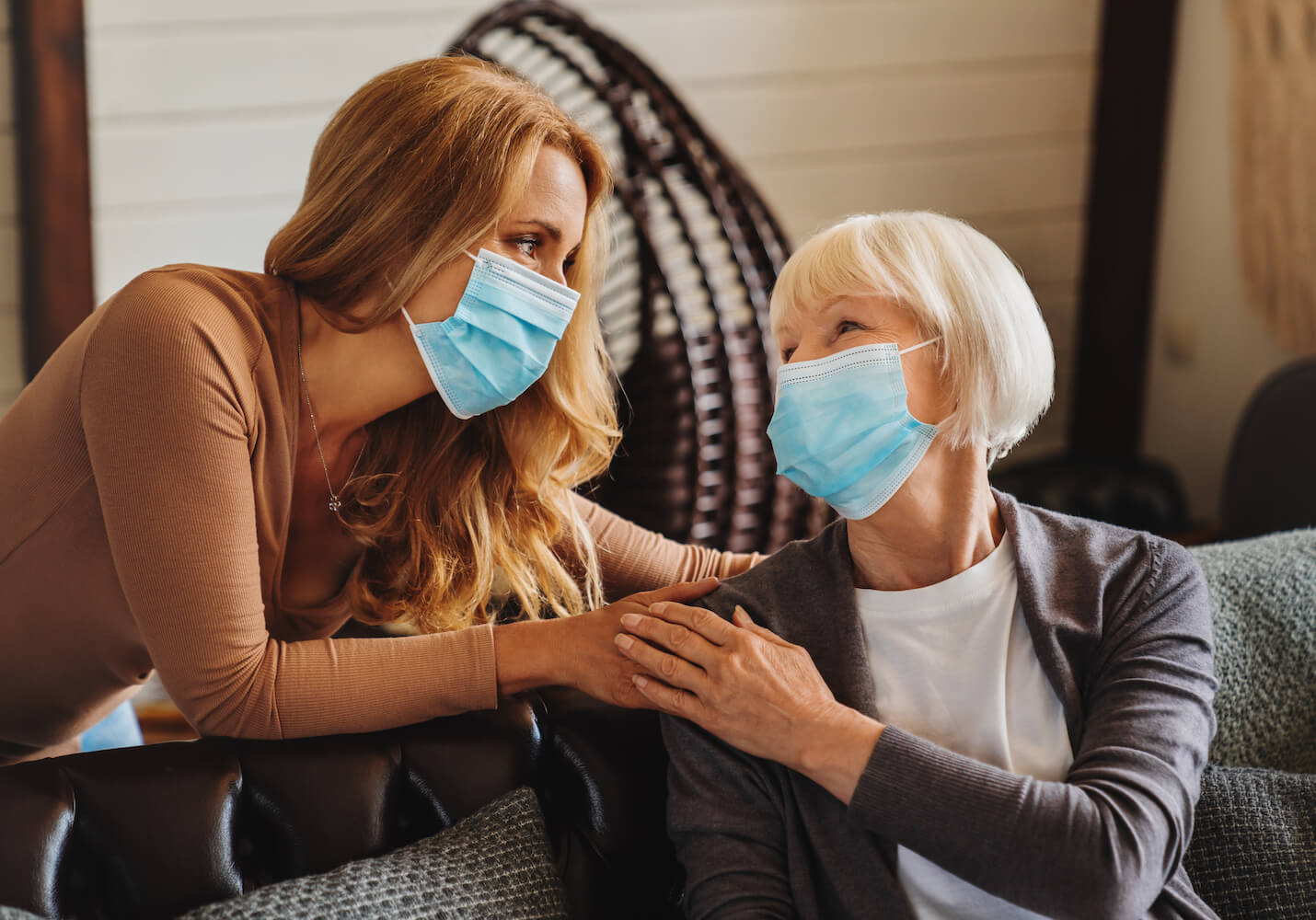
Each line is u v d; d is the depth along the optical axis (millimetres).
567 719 1329
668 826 1243
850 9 3709
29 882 1073
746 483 2541
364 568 1483
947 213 3963
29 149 3064
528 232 1285
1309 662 1517
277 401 1248
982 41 3848
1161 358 3914
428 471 1458
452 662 1270
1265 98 3225
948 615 1228
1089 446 4094
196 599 1159
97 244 3260
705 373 2551
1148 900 1062
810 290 1229
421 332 1276
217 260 3379
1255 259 3355
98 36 3125
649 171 2670
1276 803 1338
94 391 1155
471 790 1244
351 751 1220
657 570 1576
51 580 1251
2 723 1361
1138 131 3807
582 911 1302
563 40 3420
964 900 1155
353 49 3354
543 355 1324
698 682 1194
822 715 1146
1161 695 1148
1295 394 2639
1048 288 4105
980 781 1076
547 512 1526
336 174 1254
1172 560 1249
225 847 1155
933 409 1196
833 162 3820
